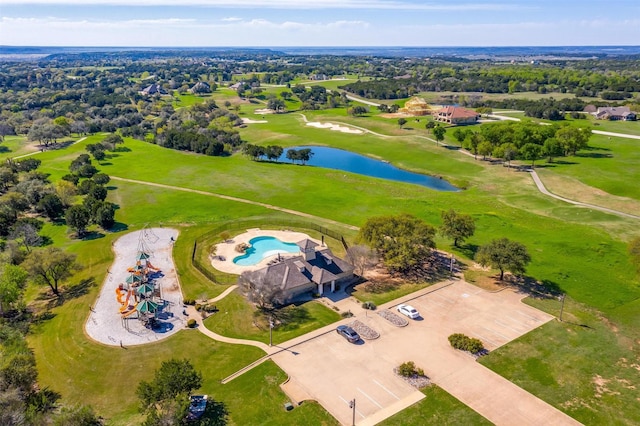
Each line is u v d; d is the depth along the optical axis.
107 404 57.56
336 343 69.19
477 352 66.25
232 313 78.12
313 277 84.50
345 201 137.75
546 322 74.25
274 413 55.16
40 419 50.84
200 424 53.22
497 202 136.50
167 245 107.38
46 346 70.31
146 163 185.38
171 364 55.50
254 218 122.81
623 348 67.50
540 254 99.75
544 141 183.50
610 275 90.06
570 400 57.06
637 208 126.88
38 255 85.19
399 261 86.75
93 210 117.88
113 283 89.25
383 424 53.34
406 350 67.38
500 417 54.34
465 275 91.06
